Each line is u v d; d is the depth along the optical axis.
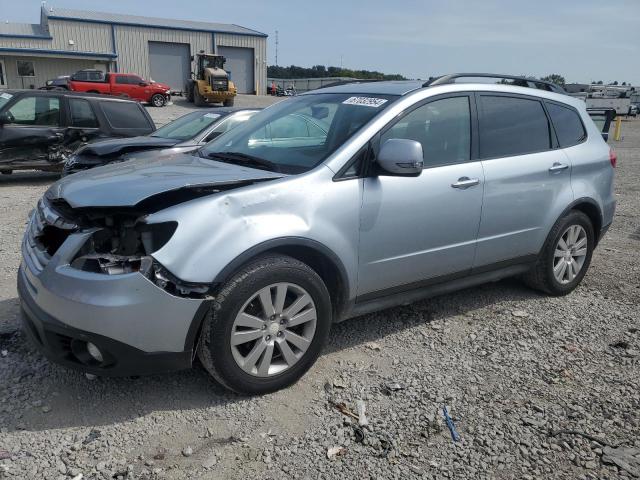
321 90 4.54
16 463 2.64
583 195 4.80
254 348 3.13
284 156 3.65
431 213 3.78
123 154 7.70
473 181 3.99
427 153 3.84
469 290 5.06
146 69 42.69
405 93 3.86
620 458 2.79
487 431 3.00
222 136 4.51
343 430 2.96
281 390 3.31
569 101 5.00
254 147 3.96
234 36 45.38
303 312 3.27
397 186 3.60
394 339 4.04
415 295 3.97
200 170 3.46
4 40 37.97
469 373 3.59
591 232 5.00
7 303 4.45
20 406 3.07
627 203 9.52
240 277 2.99
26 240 3.41
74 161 7.88
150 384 3.33
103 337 2.76
